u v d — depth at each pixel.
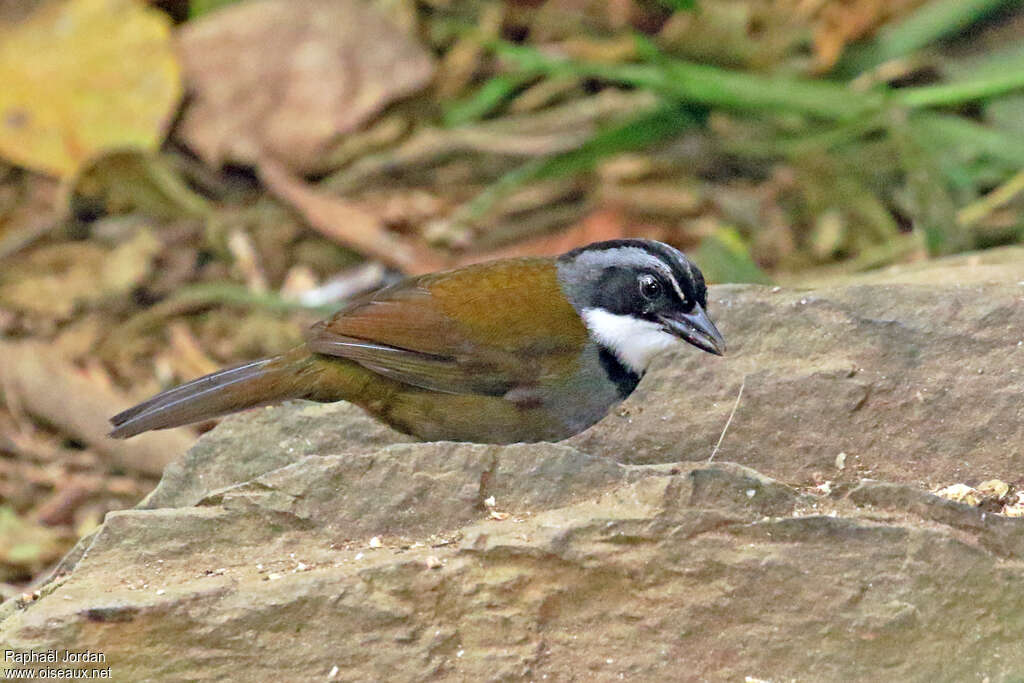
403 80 17.98
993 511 8.76
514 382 9.90
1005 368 9.76
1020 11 17.84
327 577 7.89
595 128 18.11
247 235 17.25
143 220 17.55
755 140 17.91
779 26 18.48
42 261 17.00
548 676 7.79
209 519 8.42
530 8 19.45
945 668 7.73
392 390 10.05
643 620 7.91
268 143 17.80
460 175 17.73
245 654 7.73
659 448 9.77
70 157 17.52
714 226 16.92
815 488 9.09
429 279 10.33
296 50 18.05
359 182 17.67
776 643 7.82
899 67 17.88
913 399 9.70
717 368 10.15
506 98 18.78
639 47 17.06
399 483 8.52
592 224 16.95
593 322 9.88
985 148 16.59
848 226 16.73
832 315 10.29
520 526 8.12
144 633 7.70
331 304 16.27
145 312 16.34
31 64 17.73
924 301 10.22
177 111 17.97
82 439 14.42
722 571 7.94
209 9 18.61
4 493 13.84
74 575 8.15
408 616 7.85
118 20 17.86
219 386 10.04
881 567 7.92
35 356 14.65
